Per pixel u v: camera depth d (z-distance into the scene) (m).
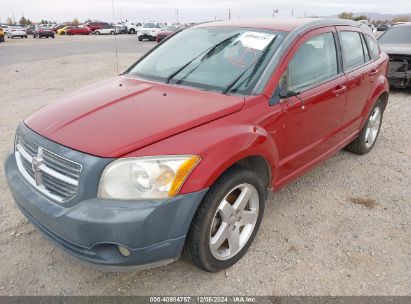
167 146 2.37
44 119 2.80
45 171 2.49
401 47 8.77
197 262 2.66
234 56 3.37
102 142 2.37
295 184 4.24
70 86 10.10
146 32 31.12
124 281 2.76
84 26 51.75
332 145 4.09
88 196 2.30
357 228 3.43
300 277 2.82
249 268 2.90
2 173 4.36
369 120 4.89
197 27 4.07
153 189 2.29
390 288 2.74
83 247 2.34
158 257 2.41
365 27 4.87
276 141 3.07
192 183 2.36
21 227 3.35
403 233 3.38
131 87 3.31
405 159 4.99
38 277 2.78
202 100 2.89
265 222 3.49
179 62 3.61
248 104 2.87
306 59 3.44
